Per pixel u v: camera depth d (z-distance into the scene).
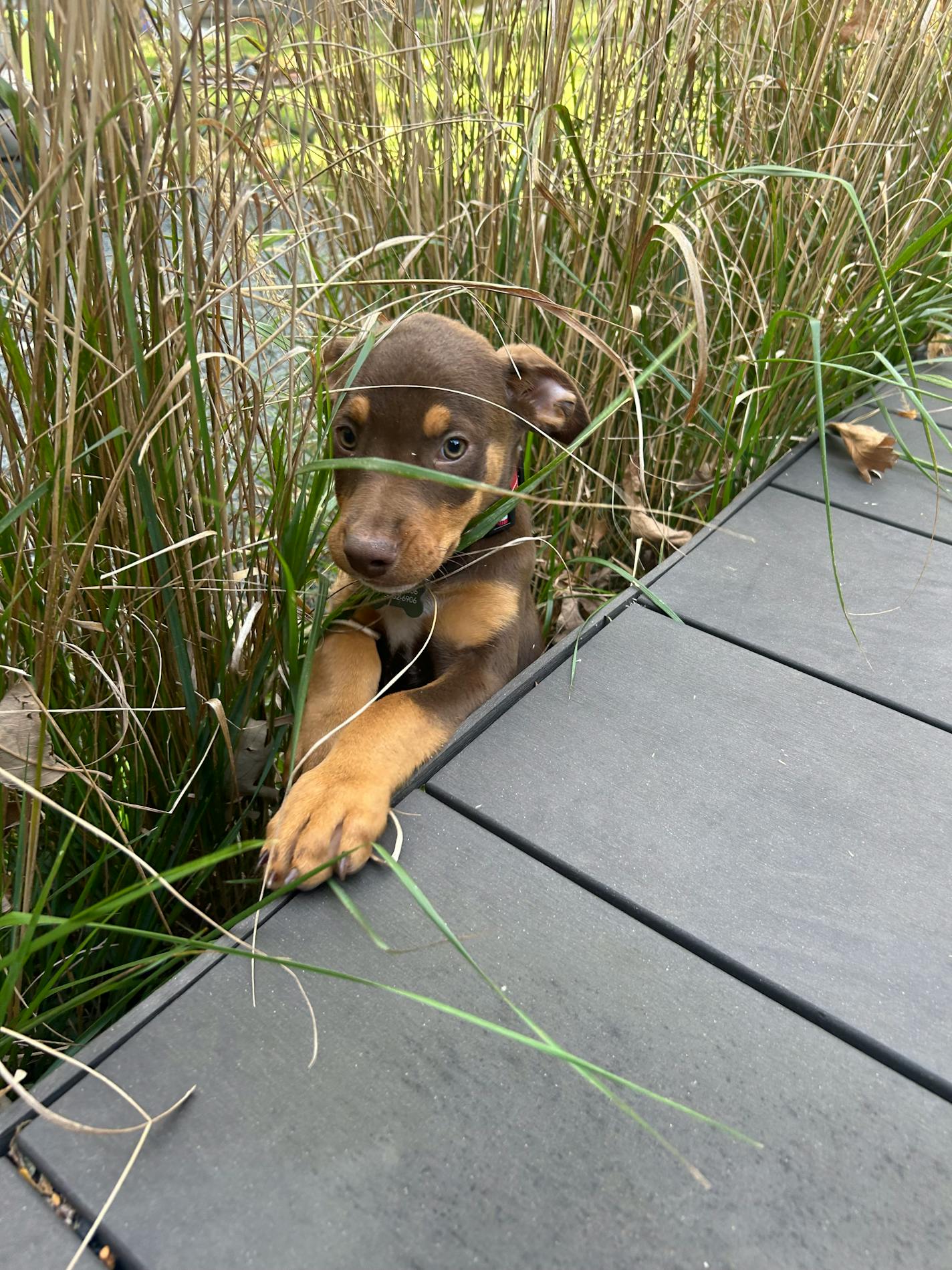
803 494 0.70
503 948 0.38
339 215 0.70
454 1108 0.33
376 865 0.41
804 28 0.76
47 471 0.39
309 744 0.51
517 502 0.57
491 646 0.53
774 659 0.54
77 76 0.32
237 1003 0.36
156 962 0.36
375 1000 0.36
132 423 0.40
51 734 0.39
